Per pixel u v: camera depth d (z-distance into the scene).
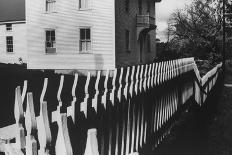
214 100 14.70
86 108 3.58
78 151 3.42
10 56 36.72
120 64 24.84
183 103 9.73
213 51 39.88
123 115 4.77
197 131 9.08
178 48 42.22
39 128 2.77
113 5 23.53
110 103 4.29
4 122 5.38
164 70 7.28
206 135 9.02
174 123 8.65
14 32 36.50
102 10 23.92
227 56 41.94
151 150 6.37
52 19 25.59
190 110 11.14
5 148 2.71
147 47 32.03
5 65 29.05
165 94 7.45
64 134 2.52
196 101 11.30
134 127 5.18
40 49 26.05
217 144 8.41
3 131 2.81
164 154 7.00
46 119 2.73
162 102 7.15
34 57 26.27
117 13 24.28
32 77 17.16
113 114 4.41
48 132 2.74
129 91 5.01
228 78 30.72
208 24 40.25
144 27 28.17
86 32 24.83
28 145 2.72
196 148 7.73
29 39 26.41
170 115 8.04
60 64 25.41
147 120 6.01
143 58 30.23
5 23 36.44
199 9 40.84
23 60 36.16
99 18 24.08
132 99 5.16
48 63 25.78
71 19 24.95
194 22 41.41
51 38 26.02
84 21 24.48
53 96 7.66
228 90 20.86
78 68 24.80
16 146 2.71
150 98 6.17
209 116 11.73
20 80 15.20
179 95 9.15
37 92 9.48
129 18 26.91
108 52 23.81
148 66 5.99
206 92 12.94
